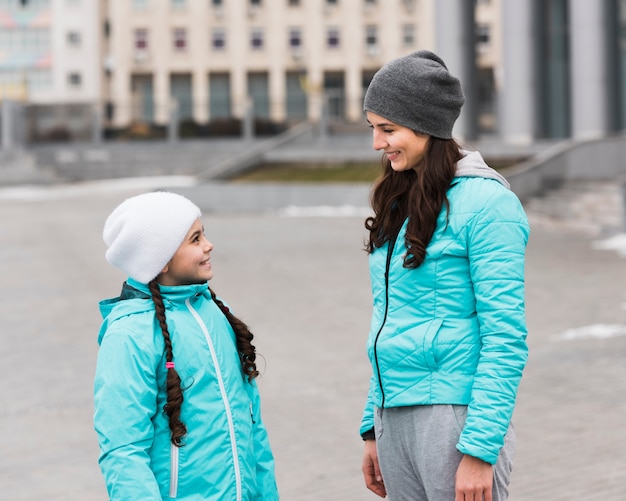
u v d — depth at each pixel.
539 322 9.66
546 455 5.58
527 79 31.70
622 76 31.25
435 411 2.72
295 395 7.24
